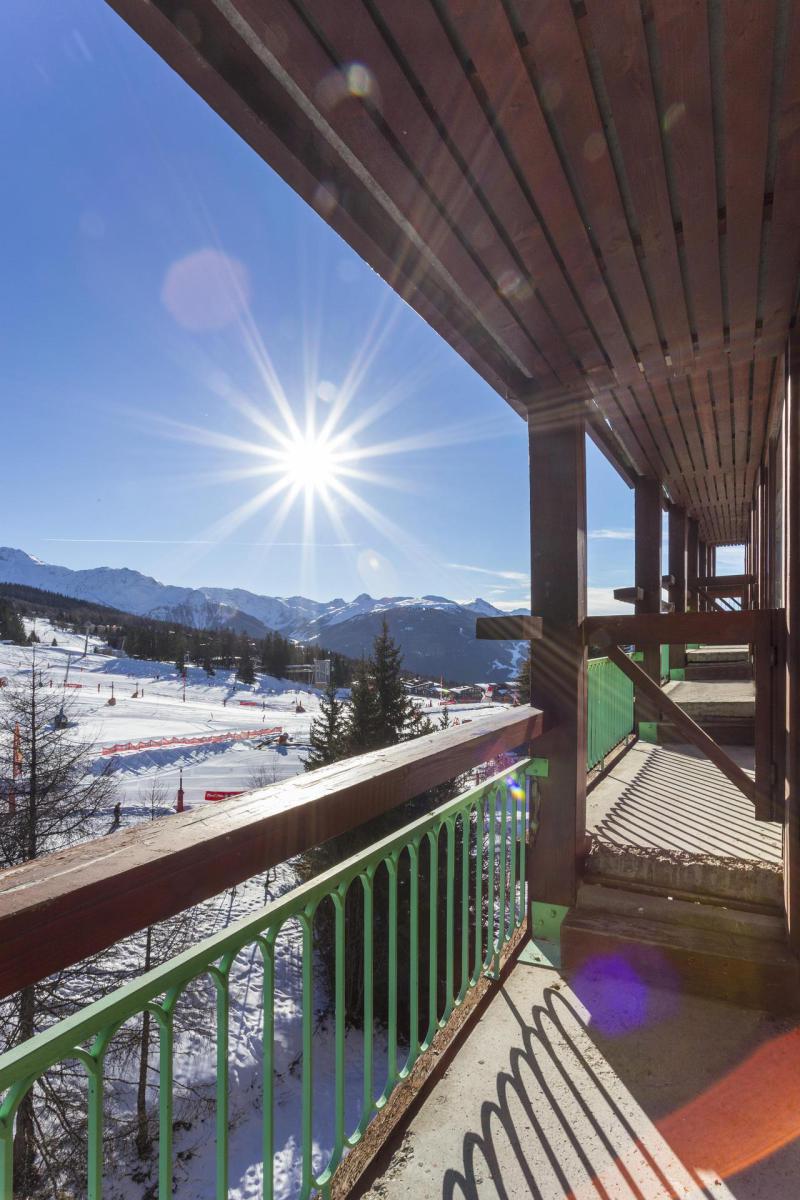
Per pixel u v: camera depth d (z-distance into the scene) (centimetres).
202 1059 1026
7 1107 74
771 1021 213
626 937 240
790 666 225
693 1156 159
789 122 146
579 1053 199
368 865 153
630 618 283
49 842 1100
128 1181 844
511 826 263
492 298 211
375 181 158
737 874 255
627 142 149
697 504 768
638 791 376
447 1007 200
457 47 123
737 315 239
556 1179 154
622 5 118
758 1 117
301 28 116
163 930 1161
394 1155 161
